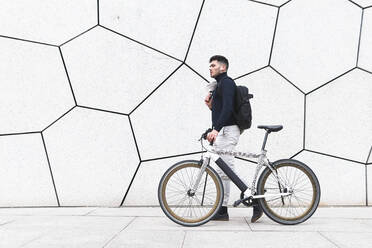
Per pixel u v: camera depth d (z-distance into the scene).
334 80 4.79
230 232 3.36
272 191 3.95
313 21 4.84
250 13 4.85
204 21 4.85
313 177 3.72
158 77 4.84
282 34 4.83
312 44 4.82
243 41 4.83
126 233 3.30
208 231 3.39
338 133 4.76
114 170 4.80
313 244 2.93
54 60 4.83
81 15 4.85
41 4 4.85
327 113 4.77
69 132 4.82
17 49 4.84
